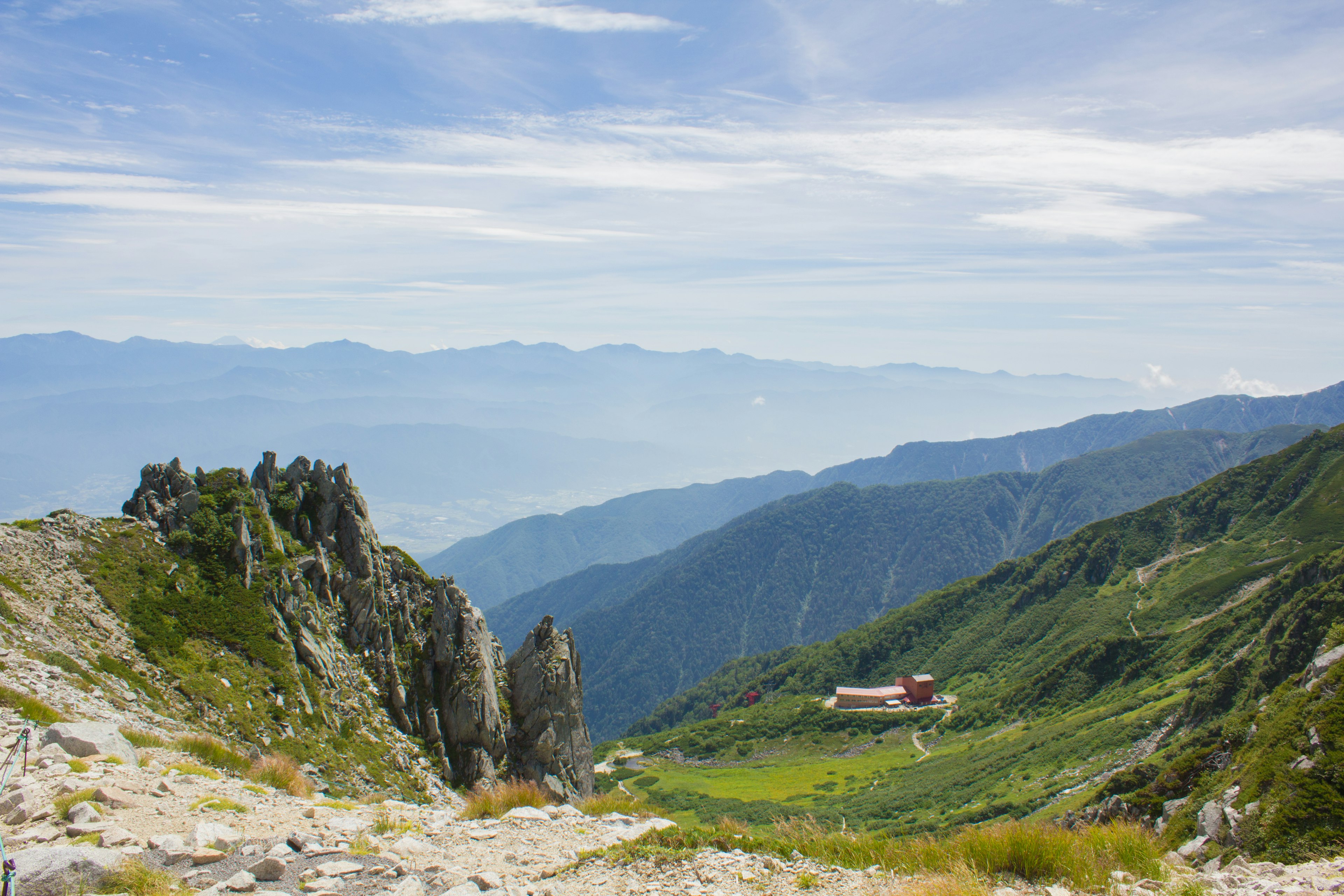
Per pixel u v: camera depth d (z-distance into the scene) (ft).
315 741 127.75
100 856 38.11
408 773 141.18
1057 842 47.16
